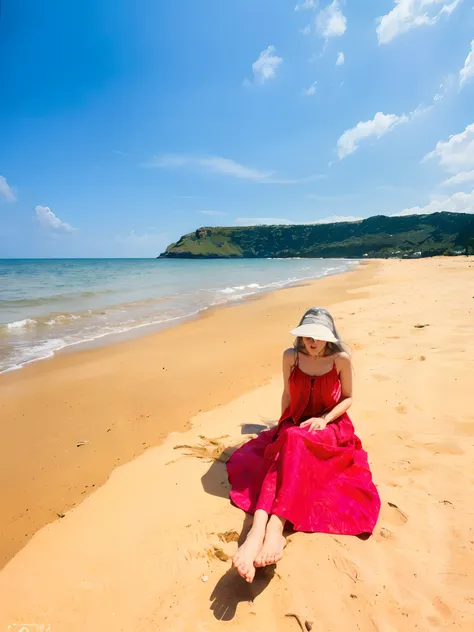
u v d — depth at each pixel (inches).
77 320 442.9
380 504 112.4
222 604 83.4
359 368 229.9
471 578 88.1
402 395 188.9
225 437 159.5
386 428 159.8
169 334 367.6
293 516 100.0
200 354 295.9
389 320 354.3
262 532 94.4
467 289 570.9
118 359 285.6
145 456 150.9
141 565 94.1
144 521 110.0
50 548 102.7
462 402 176.6
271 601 84.1
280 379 232.5
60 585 89.7
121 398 213.3
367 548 98.2
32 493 133.8
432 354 243.6
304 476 105.6
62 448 162.4
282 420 132.5
